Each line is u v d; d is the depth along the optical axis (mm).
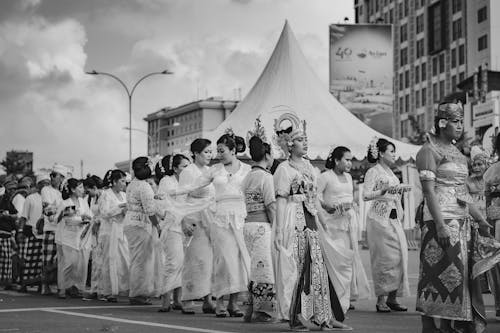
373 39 46406
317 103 23359
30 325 9586
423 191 7535
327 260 9297
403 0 95062
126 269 13445
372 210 11531
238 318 10484
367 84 46469
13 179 16875
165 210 11516
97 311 11352
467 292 7355
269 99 23344
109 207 13484
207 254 11188
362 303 12641
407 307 11852
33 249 15148
